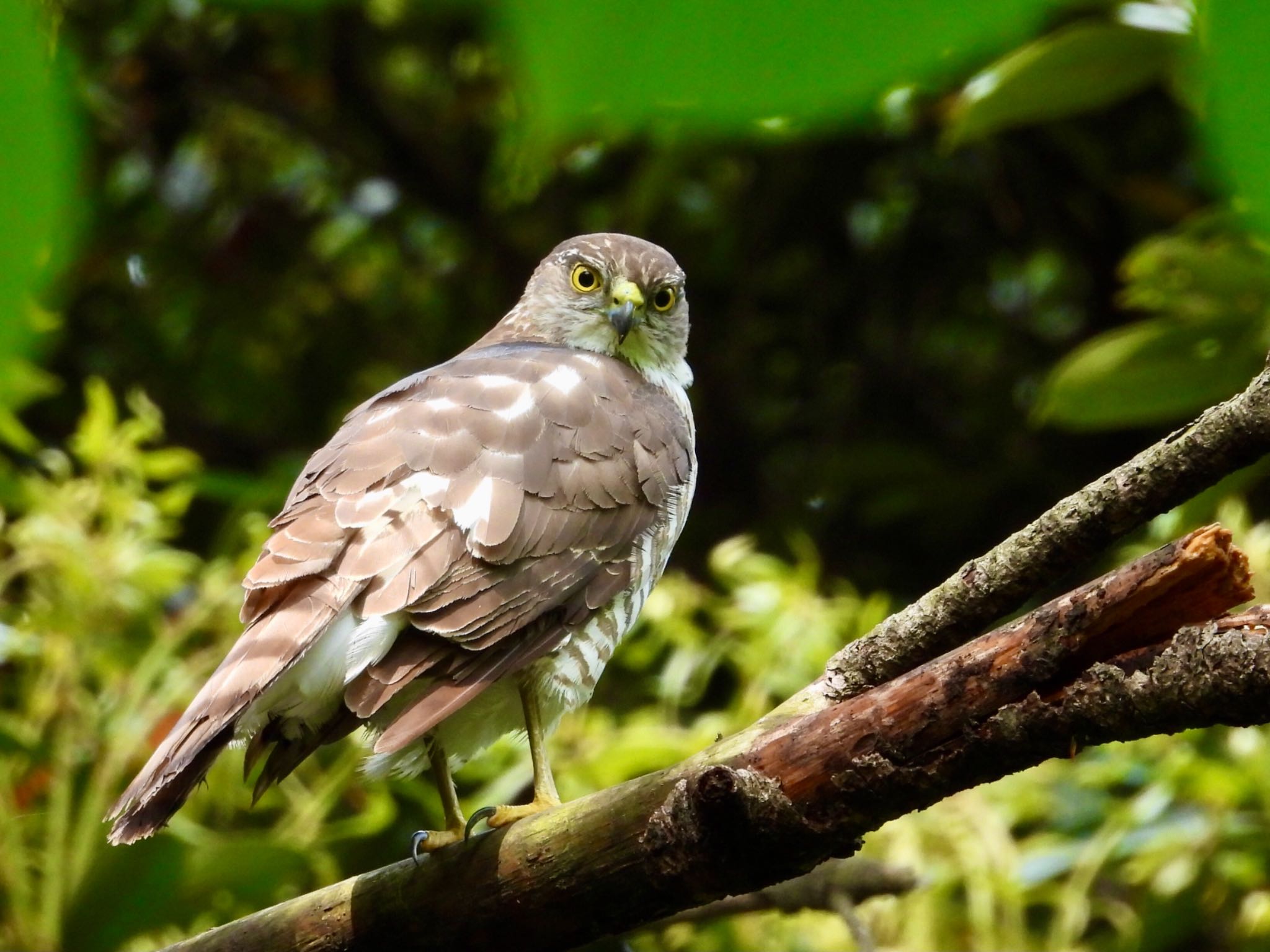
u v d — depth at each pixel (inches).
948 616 190.7
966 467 541.3
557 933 202.1
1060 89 184.2
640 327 370.3
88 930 285.6
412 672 244.4
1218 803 310.3
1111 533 180.5
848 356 565.0
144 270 545.3
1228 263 266.2
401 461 263.1
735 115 40.5
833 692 196.7
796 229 544.4
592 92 39.9
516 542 262.4
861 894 270.7
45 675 299.7
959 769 169.6
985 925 298.0
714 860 183.0
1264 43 39.4
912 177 524.1
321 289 581.3
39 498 306.5
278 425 575.2
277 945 217.3
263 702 242.1
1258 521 381.7
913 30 39.6
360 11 459.8
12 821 283.6
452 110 534.0
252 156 559.2
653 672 366.3
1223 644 153.6
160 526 315.9
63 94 41.3
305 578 244.5
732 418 560.4
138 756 300.2
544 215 553.6
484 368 294.8
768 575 344.2
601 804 195.3
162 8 472.7
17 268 41.4
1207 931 339.6
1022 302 551.2
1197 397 282.5
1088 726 162.1
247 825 322.3
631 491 285.6
